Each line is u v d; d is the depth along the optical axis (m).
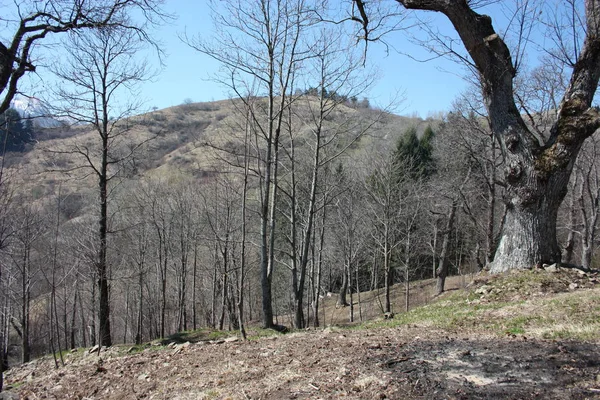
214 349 7.49
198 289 29.94
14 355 25.31
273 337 8.17
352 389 4.50
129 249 24.77
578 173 20.52
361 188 21.66
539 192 9.83
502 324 6.81
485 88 10.41
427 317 8.77
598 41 9.43
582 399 3.68
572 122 9.48
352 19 10.04
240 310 9.12
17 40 5.13
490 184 16.91
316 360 5.75
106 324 12.67
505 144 10.21
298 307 13.23
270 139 11.99
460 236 31.17
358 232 22.50
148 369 6.70
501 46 9.75
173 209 25.52
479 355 5.22
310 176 17.73
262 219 12.07
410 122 44.91
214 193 23.36
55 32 5.43
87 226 15.86
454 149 18.89
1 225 13.11
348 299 31.84
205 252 29.45
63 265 15.23
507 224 10.54
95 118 13.16
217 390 5.11
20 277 16.81
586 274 9.27
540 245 9.97
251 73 11.48
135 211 23.75
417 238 26.23
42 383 6.97
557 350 5.02
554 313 6.91
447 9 9.34
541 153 9.81
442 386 4.33
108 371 6.94
